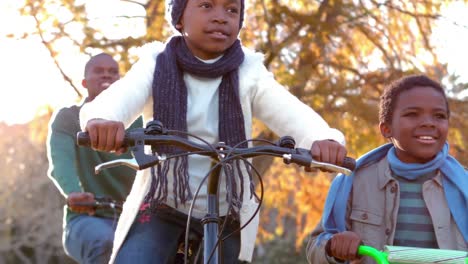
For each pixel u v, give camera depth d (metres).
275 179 13.62
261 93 4.53
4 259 32.47
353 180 5.07
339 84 11.88
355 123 12.02
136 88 4.36
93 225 6.25
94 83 7.22
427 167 4.93
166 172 4.27
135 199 4.44
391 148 5.11
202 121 4.48
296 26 12.06
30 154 32.81
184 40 4.55
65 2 11.88
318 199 13.48
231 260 4.53
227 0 4.45
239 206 4.23
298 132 4.40
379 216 4.96
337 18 12.20
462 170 4.98
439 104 4.96
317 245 4.83
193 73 4.48
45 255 32.34
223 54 4.55
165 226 4.45
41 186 32.53
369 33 12.59
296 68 11.96
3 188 32.31
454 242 4.86
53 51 11.99
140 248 4.37
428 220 4.91
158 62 4.49
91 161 6.62
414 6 12.65
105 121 3.80
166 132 3.83
